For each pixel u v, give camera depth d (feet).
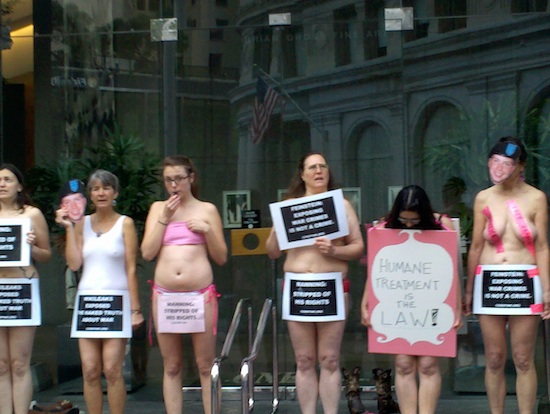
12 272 23.06
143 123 29.43
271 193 29.09
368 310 21.72
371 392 28.19
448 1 28.40
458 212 28.43
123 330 22.49
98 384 22.77
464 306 22.81
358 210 28.76
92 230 22.79
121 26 29.40
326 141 28.91
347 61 28.84
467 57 28.48
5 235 22.79
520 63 28.37
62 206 22.53
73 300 28.81
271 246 23.04
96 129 29.48
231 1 29.22
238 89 29.25
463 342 27.68
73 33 29.58
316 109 28.94
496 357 22.38
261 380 28.81
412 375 21.67
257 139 29.17
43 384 29.19
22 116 29.58
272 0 29.12
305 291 22.29
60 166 29.48
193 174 22.67
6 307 22.94
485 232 22.27
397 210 21.43
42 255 23.41
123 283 22.66
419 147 28.58
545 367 25.05
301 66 29.01
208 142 29.27
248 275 29.17
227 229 29.30
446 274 21.33
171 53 29.27
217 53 29.25
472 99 28.48
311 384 22.67
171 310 22.26
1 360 23.18
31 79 29.60
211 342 22.57
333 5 28.89
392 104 28.63
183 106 29.32
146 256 22.49
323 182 22.52
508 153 21.72
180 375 22.90
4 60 29.45
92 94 29.55
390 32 28.58
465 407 26.50
